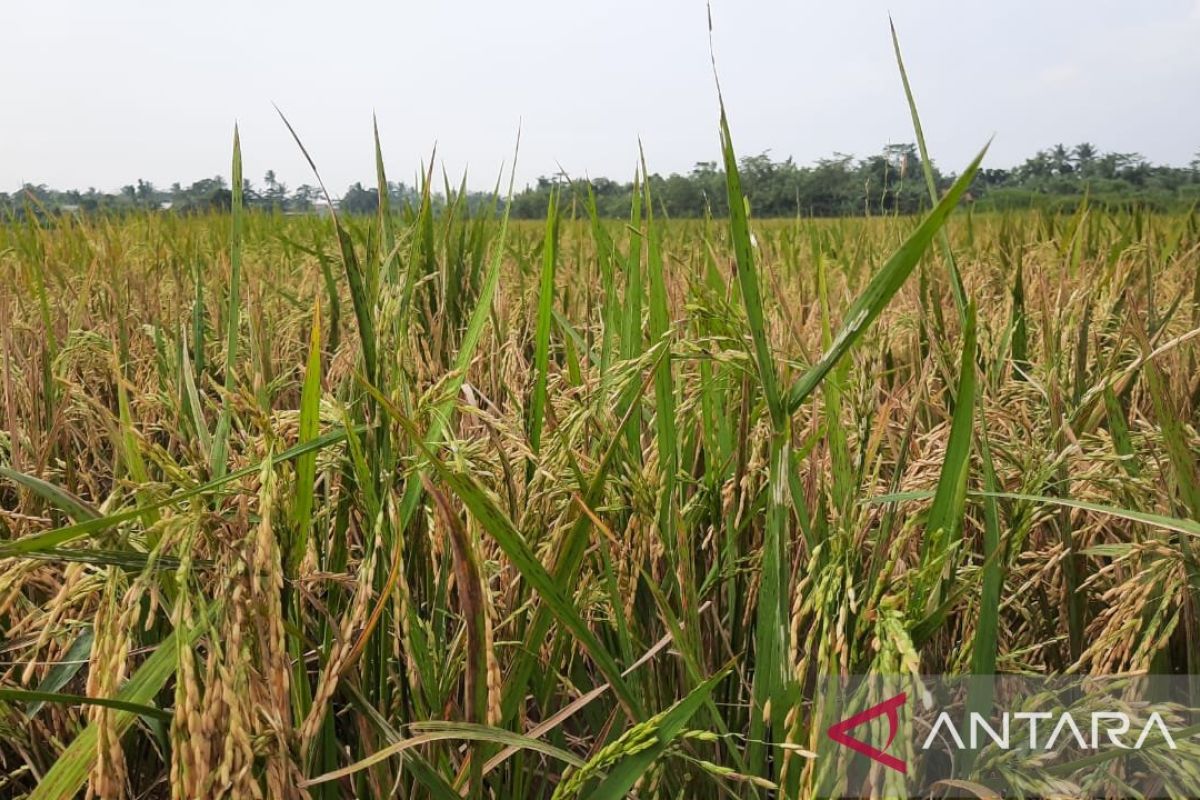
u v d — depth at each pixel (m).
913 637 1.27
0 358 2.76
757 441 1.86
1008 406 2.19
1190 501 1.56
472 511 1.10
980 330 2.85
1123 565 1.88
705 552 1.99
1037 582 1.99
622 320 2.17
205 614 1.03
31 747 1.62
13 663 1.45
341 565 1.60
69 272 5.09
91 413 2.21
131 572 1.17
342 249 1.59
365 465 1.34
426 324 2.82
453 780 1.39
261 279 4.34
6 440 2.12
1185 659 1.82
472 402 1.74
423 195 2.03
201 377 2.46
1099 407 2.03
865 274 4.09
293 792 1.13
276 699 1.09
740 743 1.75
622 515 1.85
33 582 1.56
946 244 1.81
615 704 1.83
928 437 1.96
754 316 1.30
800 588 1.24
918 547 1.75
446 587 1.56
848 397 1.74
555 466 1.50
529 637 1.35
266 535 1.06
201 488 1.11
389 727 1.29
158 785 1.88
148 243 6.34
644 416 2.20
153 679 1.12
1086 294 2.71
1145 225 5.82
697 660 1.58
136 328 3.41
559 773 1.87
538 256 4.82
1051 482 1.76
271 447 1.15
